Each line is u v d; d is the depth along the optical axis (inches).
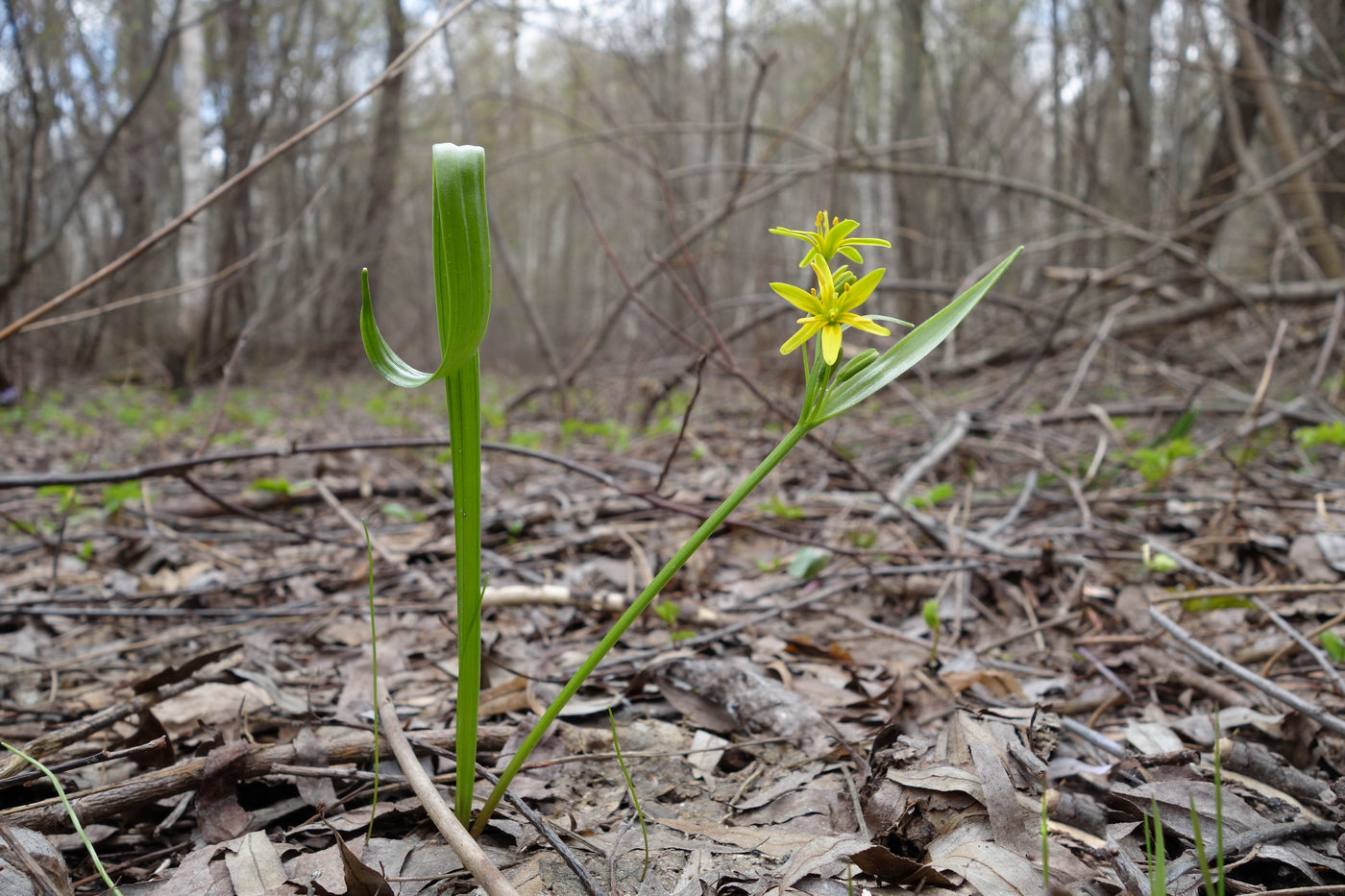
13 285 281.6
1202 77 491.2
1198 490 139.6
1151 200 405.1
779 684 70.7
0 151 347.6
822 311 37.5
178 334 408.8
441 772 56.6
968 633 89.8
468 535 41.8
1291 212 317.4
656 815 54.3
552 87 602.9
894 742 58.2
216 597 104.2
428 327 772.6
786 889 44.1
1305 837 48.1
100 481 99.4
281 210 537.0
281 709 65.9
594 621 92.0
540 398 347.9
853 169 246.2
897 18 535.2
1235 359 220.7
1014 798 47.2
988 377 280.4
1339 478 146.2
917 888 44.1
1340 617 71.9
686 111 431.8
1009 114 593.6
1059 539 115.5
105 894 45.3
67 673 79.7
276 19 508.7
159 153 485.4
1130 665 78.4
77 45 411.2
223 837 49.8
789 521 127.8
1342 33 306.2
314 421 315.9
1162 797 51.4
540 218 1238.9
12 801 52.3
